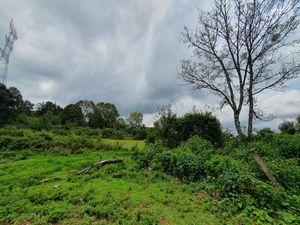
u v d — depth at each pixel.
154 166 10.02
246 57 16.47
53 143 19.67
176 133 16.20
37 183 8.29
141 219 4.69
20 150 18.14
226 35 17.11
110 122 66.81
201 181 7.86
